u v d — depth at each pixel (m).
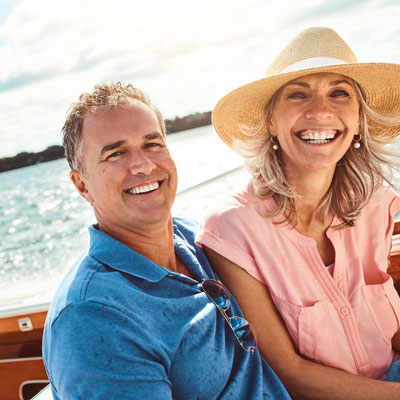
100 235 1.12
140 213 1.14
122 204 1.13
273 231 1.39
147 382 0.91
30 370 1.94
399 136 1.59
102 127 1.11
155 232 1.18
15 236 13.51
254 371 1.20
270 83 1.37
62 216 15.01
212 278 1.29
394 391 1.25
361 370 1.38
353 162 1.52
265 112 1.51
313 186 1.43
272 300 1.37
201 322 1.08
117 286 1.00
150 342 0.96
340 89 1.37
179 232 1.41
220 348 1.12
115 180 1.11
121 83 1.18
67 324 0.91
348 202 1.48
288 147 1.41
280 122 1.42
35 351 1.94
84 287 0.96
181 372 1.02
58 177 31.45
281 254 1.38
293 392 1.33
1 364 1.96
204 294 1.17
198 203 3.47
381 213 1.56
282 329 1.36
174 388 1.02
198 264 1.27
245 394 1.16
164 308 1.04
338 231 1.46
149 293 1.06
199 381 1.04
